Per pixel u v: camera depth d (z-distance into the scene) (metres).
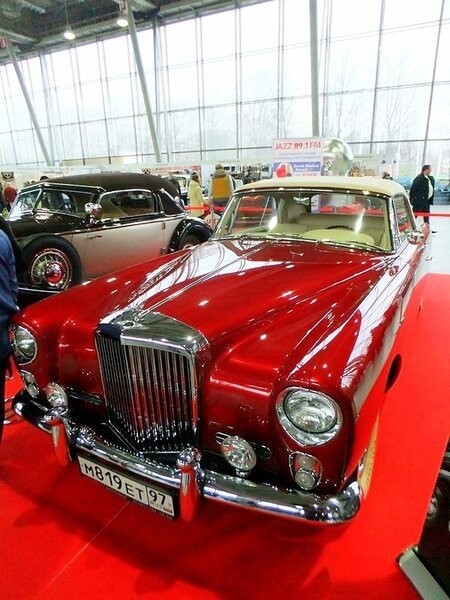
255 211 2.91
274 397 1.34
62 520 1.85
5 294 2.02
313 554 1.64
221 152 18.12
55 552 1.70
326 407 1.25
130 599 1.51
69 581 1.58
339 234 2.61
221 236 2.96
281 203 2.88
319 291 1.92
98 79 19.44
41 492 2.02
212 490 1.41
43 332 1.88
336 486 1.32
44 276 4.19
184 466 1.40
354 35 14.48
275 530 1.76
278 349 1.48
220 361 1.52
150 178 5.37
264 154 17.36
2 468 2.19
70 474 2.14
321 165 6.61
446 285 5.04
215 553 1.67
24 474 2.14
